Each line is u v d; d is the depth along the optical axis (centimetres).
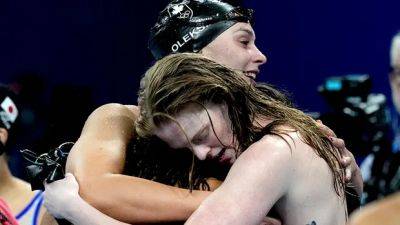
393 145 854
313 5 1198
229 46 615
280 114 551
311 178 509
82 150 559
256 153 502
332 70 1191
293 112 557
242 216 482
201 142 514
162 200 518
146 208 519
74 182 536
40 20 1457
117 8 1423
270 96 609
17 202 851
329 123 827
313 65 1205
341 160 546
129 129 590
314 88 1208
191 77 509
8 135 845
